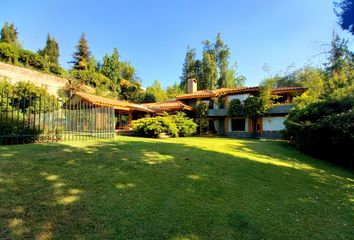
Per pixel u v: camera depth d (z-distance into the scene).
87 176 4.36
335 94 14.09
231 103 22.77
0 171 3.99
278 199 4.46
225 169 6.23
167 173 5.21
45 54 38.06
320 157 11.02
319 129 10.70
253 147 12.30
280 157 9.73
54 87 29.48
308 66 27.23
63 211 2.98
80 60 44.69
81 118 10.70
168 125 17.23
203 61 41.31
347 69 16.91
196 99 26.09
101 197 3.54
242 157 8.45
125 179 4.46
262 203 4.13
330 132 10.40
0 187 3.39
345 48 17.14
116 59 44.84
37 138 8.06
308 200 4.63
